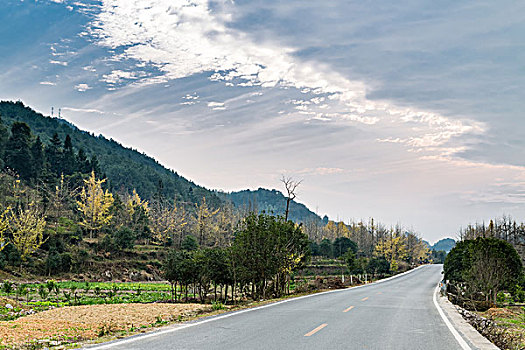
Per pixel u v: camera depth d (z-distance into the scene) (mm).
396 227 103375
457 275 36469
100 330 10875
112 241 65625
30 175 85562
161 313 14656
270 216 26891
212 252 26500
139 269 62219
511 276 29438
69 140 101500
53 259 53062
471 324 13102
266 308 15961
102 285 46312
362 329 11062
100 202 70312
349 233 115062
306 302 18922
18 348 8656
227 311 14820
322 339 9297
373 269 65812
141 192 161875
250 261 25031
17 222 53594
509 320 18641
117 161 191125
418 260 129875
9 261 49344
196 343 8484
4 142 87562
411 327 11828
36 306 23547
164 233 77375
